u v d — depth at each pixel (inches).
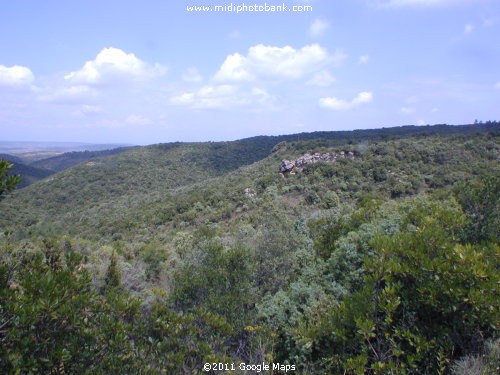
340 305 165.3
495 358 126.8
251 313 227.8
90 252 664.4
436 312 150.0
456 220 215.0
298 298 213.0
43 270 141.0
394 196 1090.7
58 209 1993.1
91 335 127.8
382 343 144.2
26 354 111.5
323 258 317.7
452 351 137.1
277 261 324.5
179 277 275.1
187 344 159.8
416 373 139.9
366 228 253.1
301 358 167.9
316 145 1836.9
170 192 1991.9
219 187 1689.2
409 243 168.9
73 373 120.0
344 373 141.3
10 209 1847.9
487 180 229.3
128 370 133.5
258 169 1785.2
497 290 135.3
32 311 110.8
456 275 142.0
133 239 1226.0
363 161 1365.7
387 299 147.7
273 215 400.2
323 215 470.9
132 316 152.8
